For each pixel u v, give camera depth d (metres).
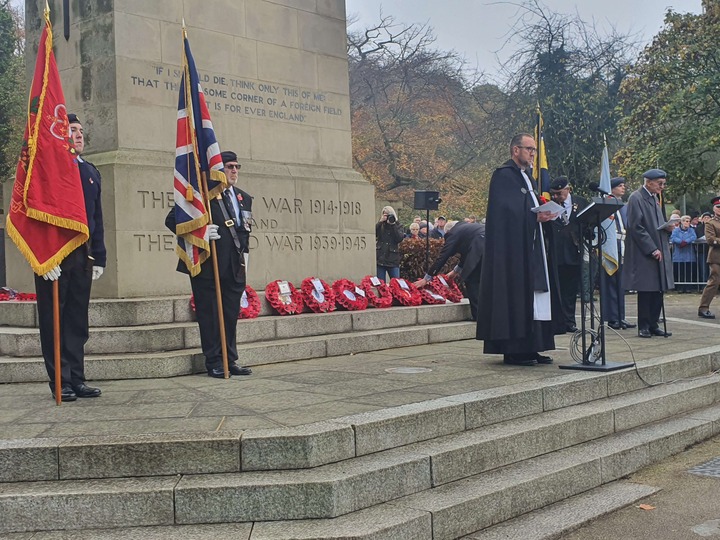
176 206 6.80
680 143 20.61
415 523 4.31
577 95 24.38
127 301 7.62
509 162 7.57
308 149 10.21
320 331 8.73
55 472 4.46
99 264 6.26
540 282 7.31
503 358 7.91
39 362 6.88
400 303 10.12
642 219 9.91
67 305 6.08
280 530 4.14
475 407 5.61
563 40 24.66
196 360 7.12
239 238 7.11
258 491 4.28
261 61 9.72
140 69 8.66
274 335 8.29
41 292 5.98
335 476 4.39
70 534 4.18
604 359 7.17
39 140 5.85
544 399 6.21
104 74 8.62
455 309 10.33
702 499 5.39
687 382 7.73
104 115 8.62
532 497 5.07
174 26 8.95
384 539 4.14
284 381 6.61
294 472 4.49
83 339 6.13
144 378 6.88
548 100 24.25
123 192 8.20
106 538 4.11
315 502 4.29
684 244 19.53
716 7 20.66
